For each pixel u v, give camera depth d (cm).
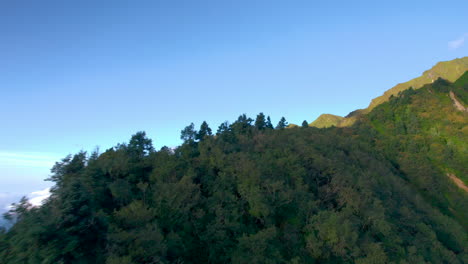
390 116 16025
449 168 12244
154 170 6356
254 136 10119
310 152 8100
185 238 4888
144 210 4394
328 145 10025
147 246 3672
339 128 15325
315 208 5906
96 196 4834
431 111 15425
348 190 6550
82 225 3234
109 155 6956
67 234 3066
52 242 2833
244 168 6259
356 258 4991
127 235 3591
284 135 10388
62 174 4472
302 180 6844
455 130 13625
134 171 6475
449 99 16238
